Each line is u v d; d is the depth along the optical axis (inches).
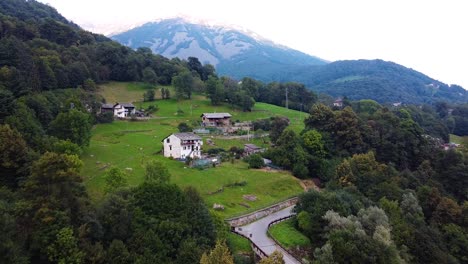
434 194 3801.7
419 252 2957.7
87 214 2295.8
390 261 2544.3
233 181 3917.3
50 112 4434.1
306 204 3272.6
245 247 2672.2
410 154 5246.1
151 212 2518.5
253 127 6382.9
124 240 2324.1
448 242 3221.0
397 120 5753.0
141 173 3718.0
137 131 5497.1
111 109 6161.4
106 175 2987.2
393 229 3053.6
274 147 4958.2
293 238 2940.5
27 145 3132.4
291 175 4434.1
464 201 4025.6
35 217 2102.6
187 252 2258.9
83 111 4849.9
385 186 3858.3
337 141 5221.5
